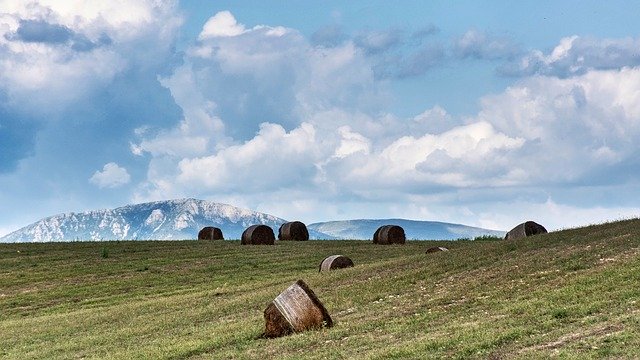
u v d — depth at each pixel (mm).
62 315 46938
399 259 52781
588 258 36781
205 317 38375
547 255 40344
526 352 19922
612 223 52625
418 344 22750
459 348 21469
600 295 27312
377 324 28703
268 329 29391
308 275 51656
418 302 33188
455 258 45750
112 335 35812
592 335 20953
